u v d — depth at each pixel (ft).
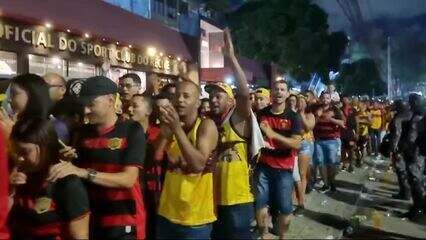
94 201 12.36
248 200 15.76
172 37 53.21
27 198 10.43
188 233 12.86
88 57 37.19
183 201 12.75
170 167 13.11
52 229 10.39
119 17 42.32
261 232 20.33
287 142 19.80
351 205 32.04
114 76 42.24
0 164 9.54
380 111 64.85
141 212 13.02
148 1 61.93
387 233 26.40
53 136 10.41
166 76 53.06
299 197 29.01
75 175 10.53
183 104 12.67
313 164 36.47
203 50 74.13
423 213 31.12
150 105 16.61
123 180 11.80
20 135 10.13
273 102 20.74
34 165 10.27
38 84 12.89
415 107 30.30
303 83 145.69
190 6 89.86
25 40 29.96
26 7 29.48
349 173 47.37
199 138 12.56
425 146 29.27
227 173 15.53
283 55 136.87
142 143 12.25
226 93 17.04
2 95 17.95
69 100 14.05
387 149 34.81
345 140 47.57
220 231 15.75
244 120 16.01
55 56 33.01
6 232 9.77
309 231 24.98
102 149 12.15
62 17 32.78
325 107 36.50
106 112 12.19
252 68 86.28
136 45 42.45
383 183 42.96
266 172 20.26
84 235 10.54
